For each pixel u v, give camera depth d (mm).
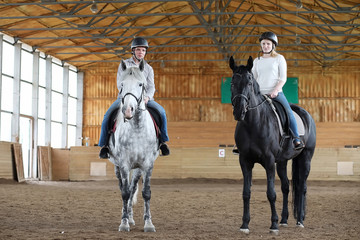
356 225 8234
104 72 36781
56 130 33281
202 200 13266
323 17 26672
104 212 10188
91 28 26562
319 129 31875
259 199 13648
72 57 34438
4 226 7672
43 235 6477
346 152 25156
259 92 6965
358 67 34906
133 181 7879
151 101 7613
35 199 12883
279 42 35281
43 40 29531
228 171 26125
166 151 7875
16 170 24078
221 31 28469
